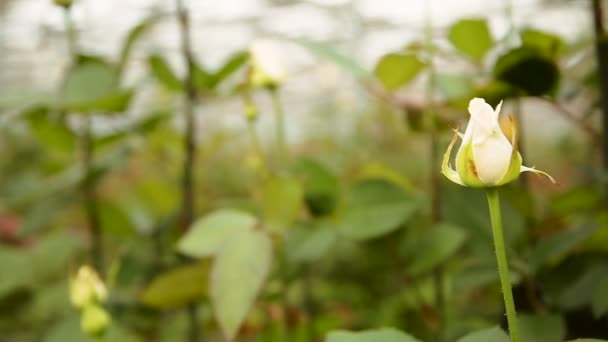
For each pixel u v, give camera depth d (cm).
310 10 855
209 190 248
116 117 124
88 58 126
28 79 909
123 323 131
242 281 92
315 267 174
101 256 141
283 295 117
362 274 162
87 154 132
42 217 134
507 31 107
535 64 96
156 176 246
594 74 109
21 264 167
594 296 87
